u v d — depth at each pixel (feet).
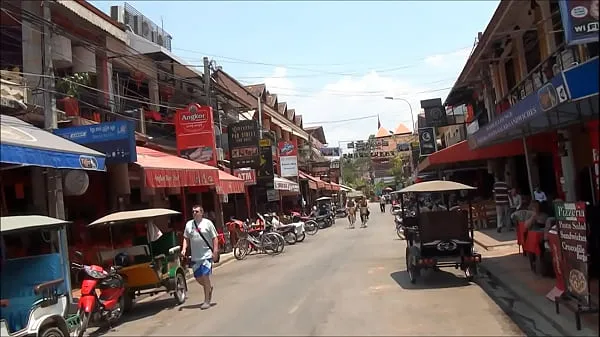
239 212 109.29
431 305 30.89
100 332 30.89
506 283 35.29
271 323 28.53
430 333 24.52
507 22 45.06
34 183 45.32
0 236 27.07
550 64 43.93
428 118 105.60
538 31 47.73
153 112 72.84
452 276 40.81
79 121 49.90
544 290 31.99
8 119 38.40
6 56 49.73
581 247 23.58
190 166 59.47
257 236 71.56
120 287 33.24
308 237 90.33
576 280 24.20
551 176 62.23
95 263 43.83
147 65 72.79
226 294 39.88
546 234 35.88
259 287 41.50
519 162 74.38
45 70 40.93
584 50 36.42
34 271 25.94
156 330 29.78
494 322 26.13
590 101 31.73
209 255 35.24
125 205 57.47
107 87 61.05
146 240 40.65
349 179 368.48
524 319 26.45
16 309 25.31
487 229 69.56
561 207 25.43
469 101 84.94
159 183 50.67
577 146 47.42
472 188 38.73
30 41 48.16
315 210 121.49
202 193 86.74
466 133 91.76
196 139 70.28
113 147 43.88
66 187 42.06
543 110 27.37
